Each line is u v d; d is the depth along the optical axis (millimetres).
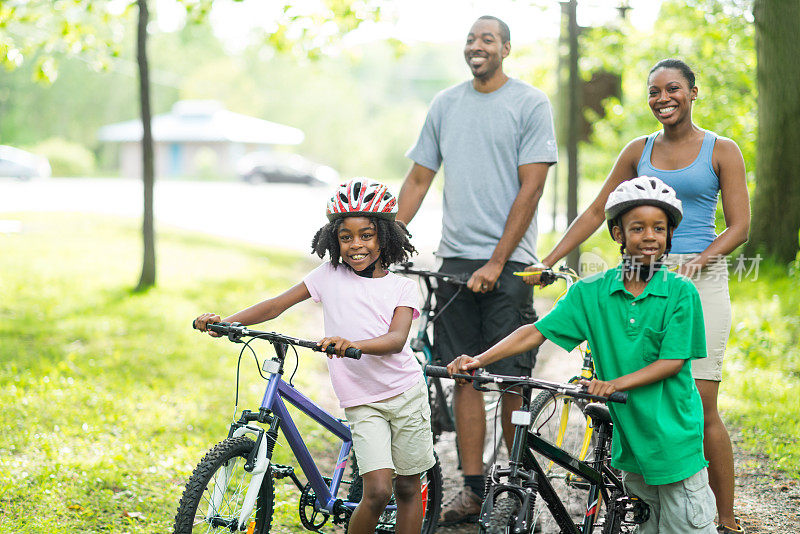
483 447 4590
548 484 3322
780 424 5715
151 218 11234
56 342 7922
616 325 3127
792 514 4449
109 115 69312
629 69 13648
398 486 3643
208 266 13836
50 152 52469
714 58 11766
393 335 3381
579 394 2900
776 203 9859
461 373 3092
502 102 4652
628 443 3180
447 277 4422
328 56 12117
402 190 4969
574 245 4305
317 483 3672
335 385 3508
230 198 32969
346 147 70000
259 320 3549
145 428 5723
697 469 3104
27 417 5609
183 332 8695
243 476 3451
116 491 4613
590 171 15766
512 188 4676
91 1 10906
